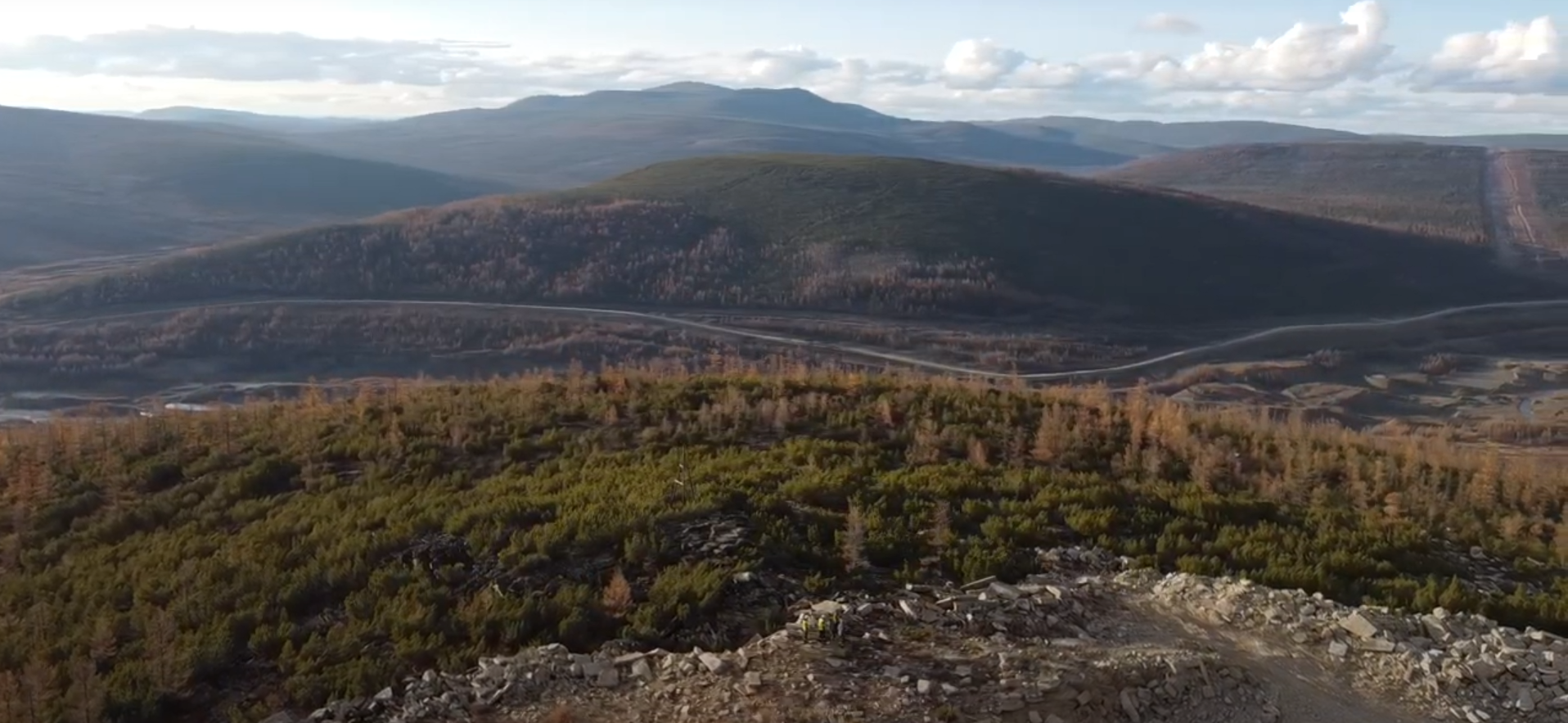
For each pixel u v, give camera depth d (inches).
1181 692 354.0
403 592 409.4
